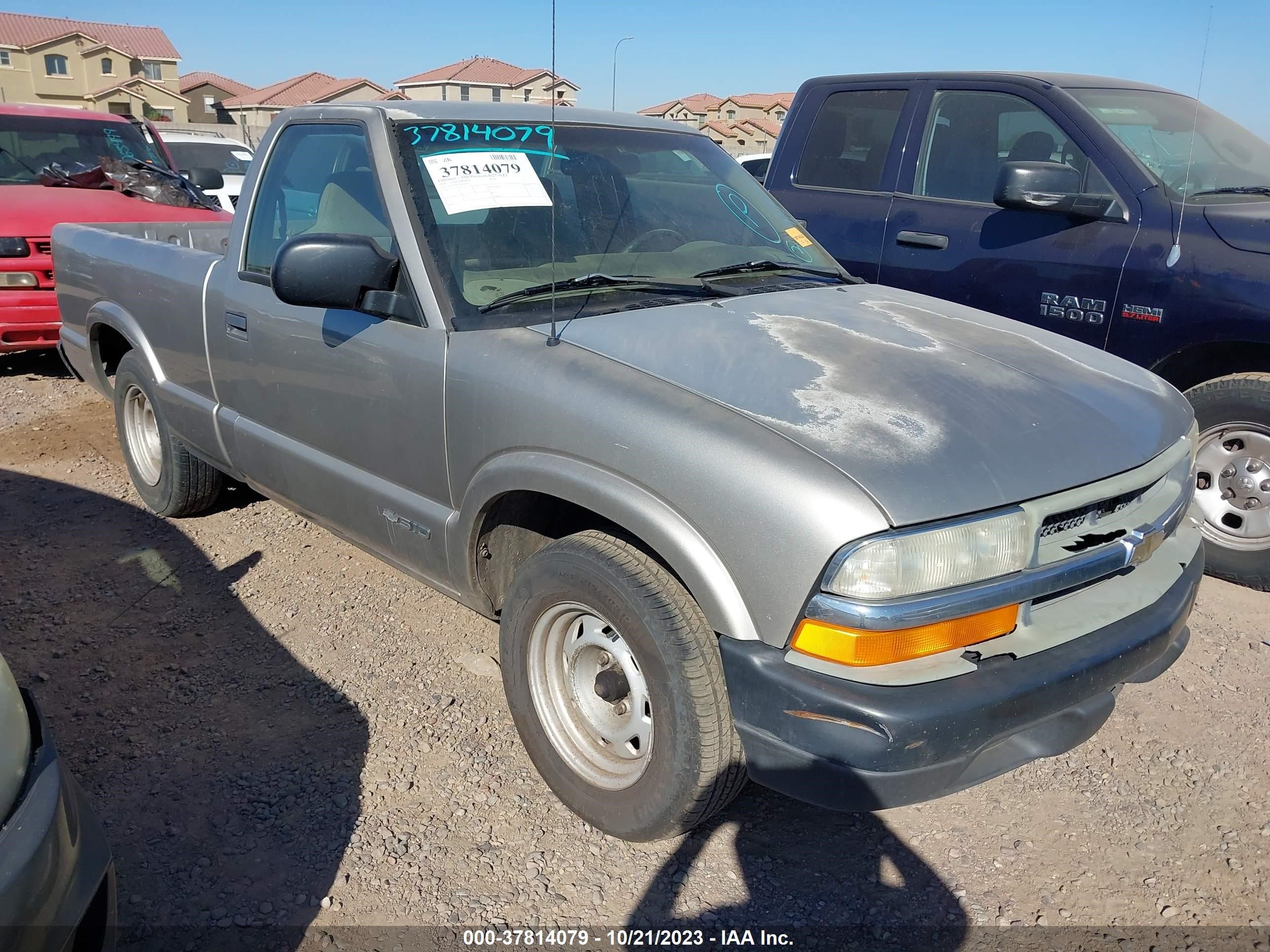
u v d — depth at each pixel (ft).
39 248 21.75
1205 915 8.14
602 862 8.60
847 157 17.90
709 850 8.77
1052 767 10.01
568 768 8.92
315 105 11.55
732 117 171.63
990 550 7.13
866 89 17.76
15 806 5.94
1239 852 8.86
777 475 7.08
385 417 10.05
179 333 13.41
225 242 18.12
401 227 9.81
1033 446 7.70
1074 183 14.47
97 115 28.58
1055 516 7.54
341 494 10.96
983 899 8.31
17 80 198.70
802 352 8.64
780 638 7.14
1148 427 8.57
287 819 8.98
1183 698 11.14
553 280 9.96
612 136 11.74
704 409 7.70
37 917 5.70
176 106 208.95
